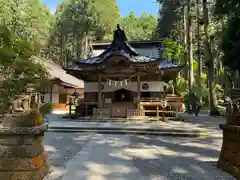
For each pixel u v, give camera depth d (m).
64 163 4.55
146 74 13.52
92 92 15.09
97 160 4.80
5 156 3.17
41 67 3.22
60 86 21.53
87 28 33.03
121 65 12.54
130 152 5.52
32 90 3.39
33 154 3.29
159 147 6.11
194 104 15.59
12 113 3.29
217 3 11.07
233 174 3.72
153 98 13.39
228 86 20.08
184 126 9.41
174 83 21.88
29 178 3.17
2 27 2.87
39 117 3.59
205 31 15.04
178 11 24.50
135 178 3.71
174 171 4.06
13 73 2.96
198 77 23.95
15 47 2.95
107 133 8.52
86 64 12.85
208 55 14.98
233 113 4.05
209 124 10.16
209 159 4.88
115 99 15.23
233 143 3.80
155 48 17.11
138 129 8.64
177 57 22.66
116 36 14.75
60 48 35.56
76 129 8.98
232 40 9.74
